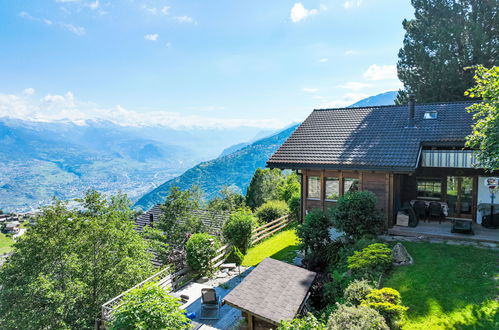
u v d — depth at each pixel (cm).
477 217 1557
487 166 1084
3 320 1354
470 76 2459
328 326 773
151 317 834
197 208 2114
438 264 1144
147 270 1579
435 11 2794
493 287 952
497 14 2473
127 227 1567
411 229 1491
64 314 1283
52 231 1413
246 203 3981
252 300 964
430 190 1706
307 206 1758
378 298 850
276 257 1675
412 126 1689
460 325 816
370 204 1347
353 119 1945
